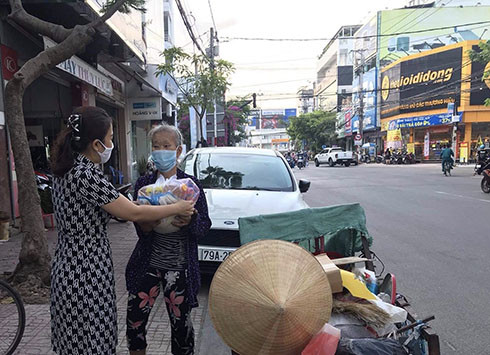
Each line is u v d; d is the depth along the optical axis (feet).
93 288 6.58
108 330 6.82
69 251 6.57
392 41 129.39
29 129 33.47
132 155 54.95
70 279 6.49
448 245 21.07
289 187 18.30
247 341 6.73
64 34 15.51
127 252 19.79
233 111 100.42
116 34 27.22
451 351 10.64
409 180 58.13
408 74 111.75
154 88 45.27
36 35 24.63
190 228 7.85
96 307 6.61
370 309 8.07
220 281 7.07
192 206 7.47
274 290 6.78
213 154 20.70
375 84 128.57
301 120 179.11
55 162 6.48
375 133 133.28
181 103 47.83
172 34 72.49
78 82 32.91
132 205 6.81
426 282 15.74
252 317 6.70
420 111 108.37
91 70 29.55
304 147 204.23
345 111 157.69
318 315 6.98
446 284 15.51
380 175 70.08
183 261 8.04
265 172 19.13
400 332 8.09
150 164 8.80
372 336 7.60
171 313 8.13
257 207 15.57
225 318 6.86
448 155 63.87
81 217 6.54
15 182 22.97
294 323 6.70
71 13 23.58
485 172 40.86
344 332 7.50
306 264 7.26
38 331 10.84
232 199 16.19
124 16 29.22
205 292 14.67
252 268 7.03
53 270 6.75
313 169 99.14
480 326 12.03
